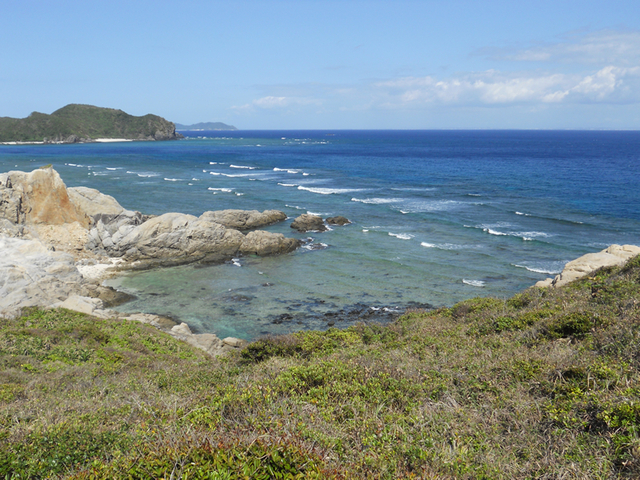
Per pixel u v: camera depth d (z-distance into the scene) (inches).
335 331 731.4
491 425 265.4
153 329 895.7
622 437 213.6
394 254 1654.8
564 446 228.5
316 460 192.4
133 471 183.5
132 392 430.0
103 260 1569.9
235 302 1240.8
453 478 206.2
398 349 498.9
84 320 855.1
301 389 326.3
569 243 1720.0
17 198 1535.4
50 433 269.9
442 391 324.8
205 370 537.0
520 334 473.7
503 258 1577.3
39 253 1255.5
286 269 1515.7
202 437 205.5
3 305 992.9
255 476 174.4
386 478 202.7
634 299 476.7
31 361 578.6
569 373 313.1
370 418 265.7
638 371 293.0
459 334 552.7
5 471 228.4
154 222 1649.9
